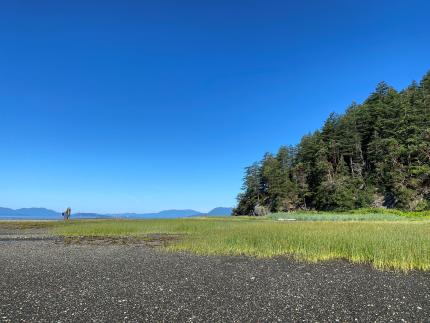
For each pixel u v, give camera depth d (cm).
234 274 1628
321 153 11312
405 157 9200
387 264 1814
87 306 1123
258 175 13462
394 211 7775
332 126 12219
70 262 1950
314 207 11181
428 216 6600
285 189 11719
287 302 1180
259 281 1488
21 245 2838
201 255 2206
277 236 2530
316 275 1602
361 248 2042
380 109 10962
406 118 9738
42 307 1108
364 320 1006
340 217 6619
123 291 1313
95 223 5047
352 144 11056
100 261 1984
